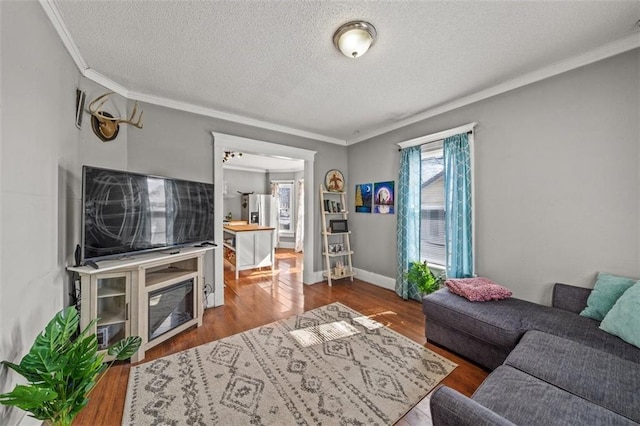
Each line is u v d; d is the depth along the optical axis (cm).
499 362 178
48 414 98
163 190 238
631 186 181
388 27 168
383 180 386
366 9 153
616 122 186
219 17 158
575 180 205
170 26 166
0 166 104
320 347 218
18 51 117
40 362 97
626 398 102
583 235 202
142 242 219
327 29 170
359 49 175
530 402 102
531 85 229
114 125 238
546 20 162
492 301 213
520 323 175
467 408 88
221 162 316
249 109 306
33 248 130
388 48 190
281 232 797
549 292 220
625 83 182
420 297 327
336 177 436
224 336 238
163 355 205
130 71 221
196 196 272
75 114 194
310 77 232
